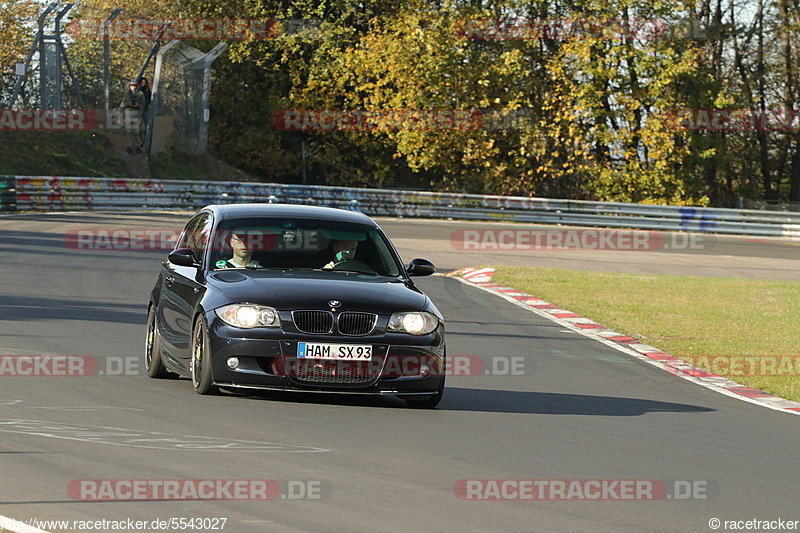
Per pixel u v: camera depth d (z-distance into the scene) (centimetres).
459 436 1516
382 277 1825
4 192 6128
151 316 1969
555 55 8931
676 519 1123
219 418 1523
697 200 8950
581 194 9012
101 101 8250
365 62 9031
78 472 1170
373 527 1012
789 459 1520
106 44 7888
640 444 1556
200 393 1703
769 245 7069
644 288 4259
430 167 9412
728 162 10075
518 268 4638
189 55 8612
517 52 8700
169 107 8600
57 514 1002
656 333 3142
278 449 1340
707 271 5247
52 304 2912
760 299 4106
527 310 3503
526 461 1372
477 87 8862
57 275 3616
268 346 1633
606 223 7806
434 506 1107
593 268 5094
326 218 1927
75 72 8175
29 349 2144
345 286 1722
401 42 8950
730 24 10244
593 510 1135
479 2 9206
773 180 10794
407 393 1700
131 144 8238
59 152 7650
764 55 10294
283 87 9812
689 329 3256
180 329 1797
